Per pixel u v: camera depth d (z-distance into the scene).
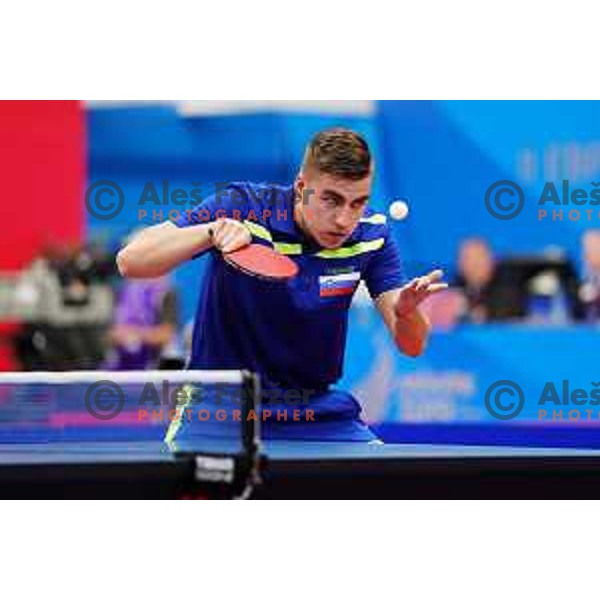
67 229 18.42
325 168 17.27
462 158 18.48
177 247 17.11
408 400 18.55
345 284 17.53
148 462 15.70
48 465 15.73
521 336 18.61
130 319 18.47
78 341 18.47
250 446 15.45
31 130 18.34
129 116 18.41
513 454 17.05
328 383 17.92
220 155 18.42
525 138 18.52
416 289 16.09
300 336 17.55
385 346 18.47
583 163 18.55
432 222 18.48
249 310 17.45
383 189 18.45
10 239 18.38
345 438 18.05
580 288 18.62
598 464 16.97
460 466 16.64
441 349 18.55
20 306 18.45
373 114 18.42
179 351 18.44
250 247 17.33
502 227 18.56
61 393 18.12
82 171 18.38
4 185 18.33
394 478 16.45
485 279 18.58
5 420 17.97
